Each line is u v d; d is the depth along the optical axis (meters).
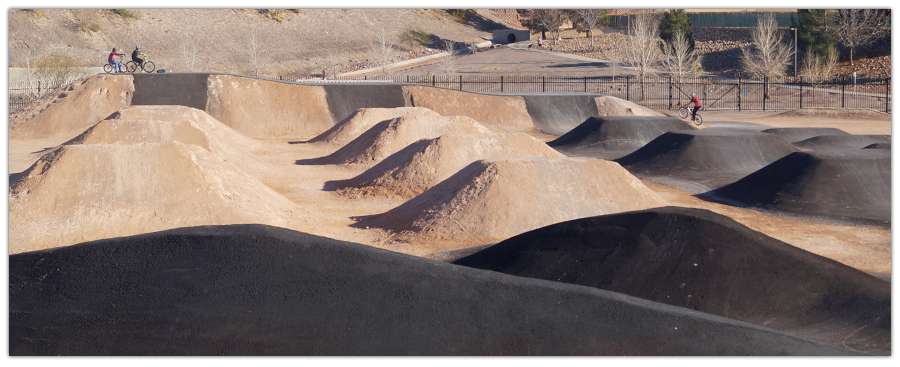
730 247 6.89
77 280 5.52
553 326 5.04
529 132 29.44
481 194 11.30
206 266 5.53
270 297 5.29
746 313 6.44
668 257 6.97
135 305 5.30
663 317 5.09
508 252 7.88
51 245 10.04
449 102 30.53
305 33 61.56
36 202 10.71
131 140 17.80
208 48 54.69
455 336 5.00
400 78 48.03
